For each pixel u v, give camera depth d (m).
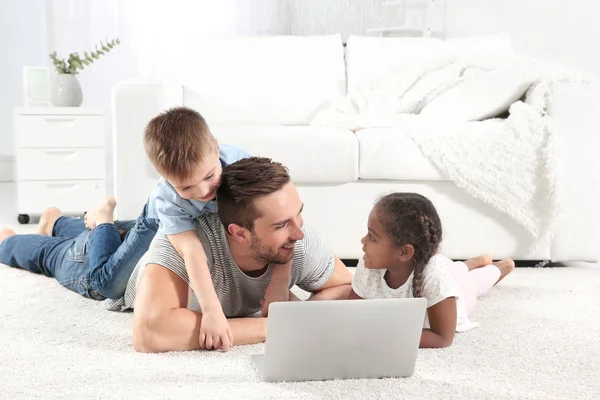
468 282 1.96
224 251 1.68
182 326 1.61
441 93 3.03
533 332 1.81
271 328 1.40
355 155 2.60
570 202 2.65
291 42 3.48
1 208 3.89
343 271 1.89
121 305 1.95
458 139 2.61
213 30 4.75
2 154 4.87
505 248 2.66
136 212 2.78
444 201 2.64
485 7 4.44
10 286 2.18
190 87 3.34
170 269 1.64
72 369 1.49
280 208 1.53
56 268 2.20
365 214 2.65
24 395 1.34
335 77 3.44
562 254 2.67
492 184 2.60
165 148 1.51
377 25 4.73
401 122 2.78
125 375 1.46
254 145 2.59
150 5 4.70
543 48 4.31
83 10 4.65
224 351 1.61
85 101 4.72
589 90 2.67
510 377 1.49
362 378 1.47
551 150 2.59
